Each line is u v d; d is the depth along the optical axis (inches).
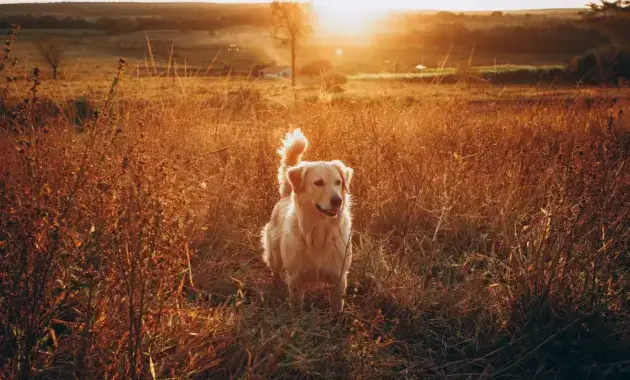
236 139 293.7
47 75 259.1
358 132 281.1
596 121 307.3
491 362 145.8
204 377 128.6
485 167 258.1
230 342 138.0
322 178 169.6
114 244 112.5
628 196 187.6
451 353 154.3
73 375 112.4
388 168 255.1
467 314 168.4
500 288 170.7
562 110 330.6
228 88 344.2
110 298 121.6
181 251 124.9
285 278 200.8
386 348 150.6
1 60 115.7
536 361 145.9
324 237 170.6
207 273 188.9
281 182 212.7
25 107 125.8
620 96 378.6
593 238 161.3
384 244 208.4
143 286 108.4
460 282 190.5
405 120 306.0
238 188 247.8
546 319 155.3
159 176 117.3
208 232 216.7
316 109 310.7
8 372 107.9
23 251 110.4
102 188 117.9
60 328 145.3
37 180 114.7
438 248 211.0
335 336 154.9
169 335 131.3
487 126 296.5
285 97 345.1
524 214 222.5
